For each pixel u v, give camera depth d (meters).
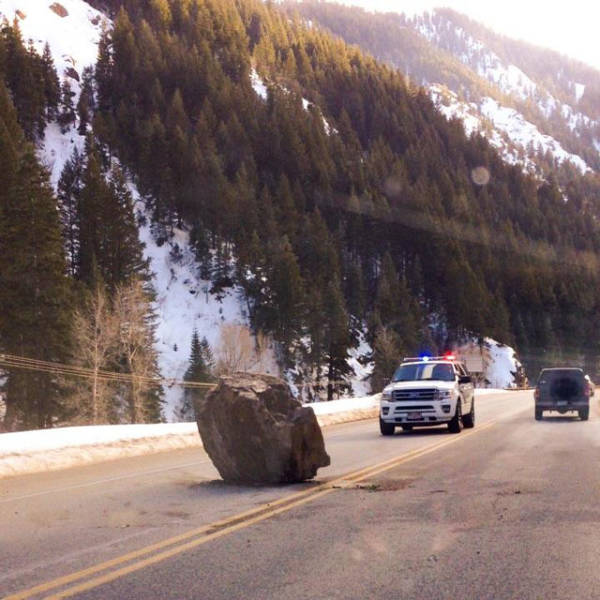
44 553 7.27
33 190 46.38
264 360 73.81
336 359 76.38
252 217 99.88
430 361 23.14
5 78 128.62
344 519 8.58
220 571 6.35
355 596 5.52
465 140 194.75
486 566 6.34
